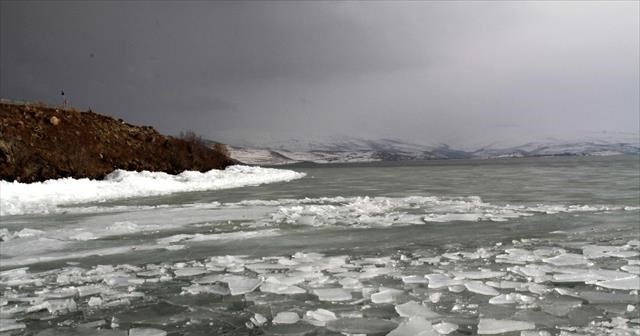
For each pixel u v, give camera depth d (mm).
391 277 5371
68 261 6613
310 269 5762
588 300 4414
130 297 4809
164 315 4262
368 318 4066
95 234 8594
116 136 26469
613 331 3617
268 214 10836
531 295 4613
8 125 21031
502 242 7305
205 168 30375
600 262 5891
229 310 4371
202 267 6023
